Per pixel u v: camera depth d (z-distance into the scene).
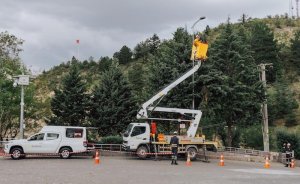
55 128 29.78
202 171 22.03
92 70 108.50
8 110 40.28
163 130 38.91
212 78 35.94
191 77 36.22
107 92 39.78
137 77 68.56
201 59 32.31
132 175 18.95
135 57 122.69
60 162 25.98
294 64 89.06
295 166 32.81
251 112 39.47
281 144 40.44
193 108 35.22
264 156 33.97
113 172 20.20
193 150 30.86
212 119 40.34
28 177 17.34
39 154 29.08
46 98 46.28
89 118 39.66
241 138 54.25
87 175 18.48
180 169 23.06
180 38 39.06
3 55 44.50
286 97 71.31
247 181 17.25
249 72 39.75
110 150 34.91
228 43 40.25
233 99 38.28
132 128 30.77
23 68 43.12
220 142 53.12
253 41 81.56
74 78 40.12
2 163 24.66
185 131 33.84
